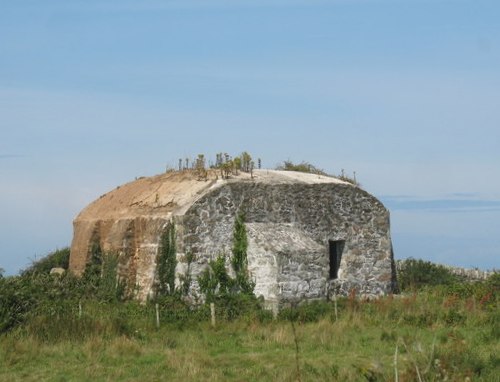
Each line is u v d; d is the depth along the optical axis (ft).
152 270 96.32
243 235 97.81
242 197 99.19
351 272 105.29
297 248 94.94
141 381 56.18
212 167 111.55
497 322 77.25
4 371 60.59
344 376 53.11
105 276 106.11
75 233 123.54
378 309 87.56
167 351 67.31
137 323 80.23
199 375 57.62
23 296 80.07
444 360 51.98
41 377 58.54
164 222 97.04
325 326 79.10
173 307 90.84
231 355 66.13
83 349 66.95
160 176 118.21
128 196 115.85
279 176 106.22
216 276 96.17
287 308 90.89
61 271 127.34
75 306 90.27
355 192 107.04
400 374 49.08
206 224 96.68
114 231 107.45
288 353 66.69
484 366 53.62
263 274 94.84
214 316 84.79
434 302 92.84
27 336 71.41
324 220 104.27
